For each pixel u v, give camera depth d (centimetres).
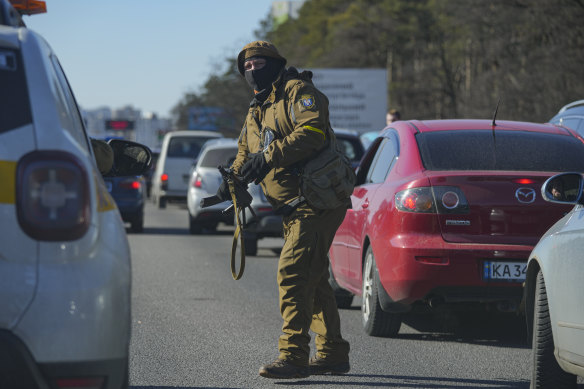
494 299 1555
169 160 7019
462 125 1775
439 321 1922
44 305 695
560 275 1078
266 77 1281
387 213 1612
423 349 1597
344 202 1285
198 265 3036
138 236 4322
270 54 1275
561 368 1127
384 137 1880
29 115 729
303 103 1238
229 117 17788
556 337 1092
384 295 1619
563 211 1573
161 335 1712
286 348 1282
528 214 1570
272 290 2406
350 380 1345
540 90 9625
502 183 1576
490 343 1670
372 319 1681
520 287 1542
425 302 1609
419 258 1547
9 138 716
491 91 11562
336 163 1263
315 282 1290
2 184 704
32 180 706
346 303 2077
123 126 16625
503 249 1542
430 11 16700
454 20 11206
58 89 795
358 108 10294
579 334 1023
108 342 719
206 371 1398
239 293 2334
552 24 9156
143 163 1175
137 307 2075
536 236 1566
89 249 717
